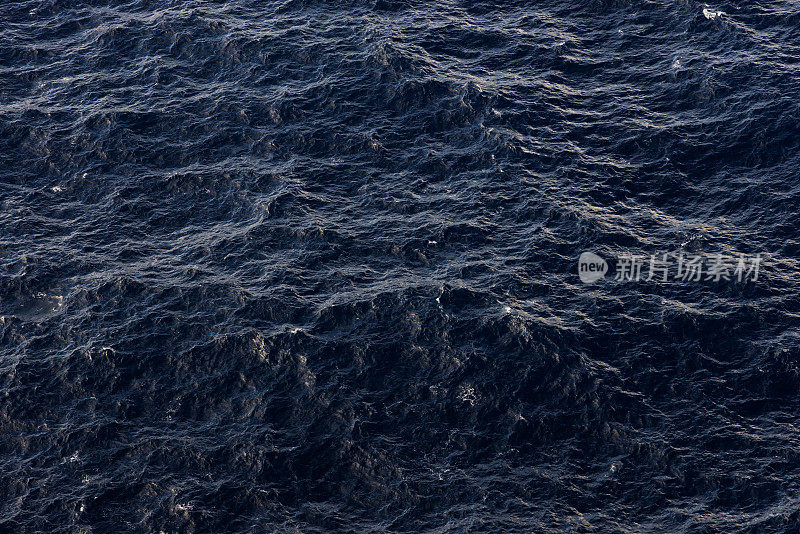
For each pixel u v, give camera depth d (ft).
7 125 451.94
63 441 327.47
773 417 332.39
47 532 302.25
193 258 391.86
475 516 306.55
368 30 501.15
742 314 363.97
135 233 403.95
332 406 336.70
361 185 422.82
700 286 374.84
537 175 422.41
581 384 341.41
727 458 320.29
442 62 480.64
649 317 364.17
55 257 391.86
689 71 466.70
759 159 423.64
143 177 427.74
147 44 499.10
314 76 474.08
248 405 338.34
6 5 526.98
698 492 311.88
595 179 419.95
